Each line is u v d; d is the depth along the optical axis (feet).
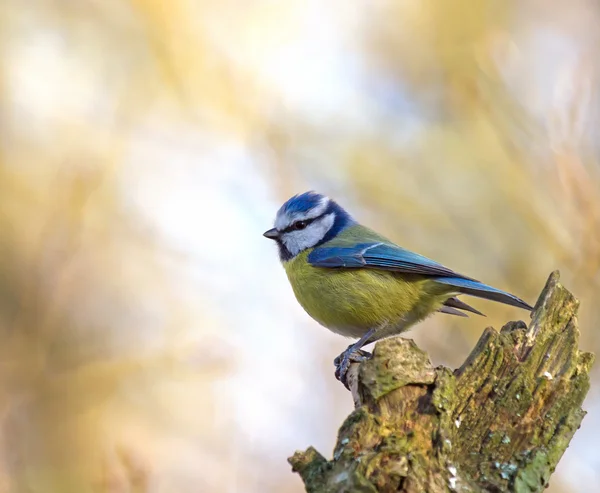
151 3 47.09
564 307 19.10
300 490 35.63
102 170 45.34
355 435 15.51
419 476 14.78
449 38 44.45
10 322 41.68
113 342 41.57
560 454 16.88
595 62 39.63
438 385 16.25
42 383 39.32
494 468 16.44
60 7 48.93
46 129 47.37
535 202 38.01
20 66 48.91
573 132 37.73
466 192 40.42
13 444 36.99
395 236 40.75
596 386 34.47
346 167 42.88
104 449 34.96
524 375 17.76
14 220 44.11
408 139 43.21
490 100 40.50
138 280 43.27
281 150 43.73
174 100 46.39
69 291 42.75
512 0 44.83
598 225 36.63
